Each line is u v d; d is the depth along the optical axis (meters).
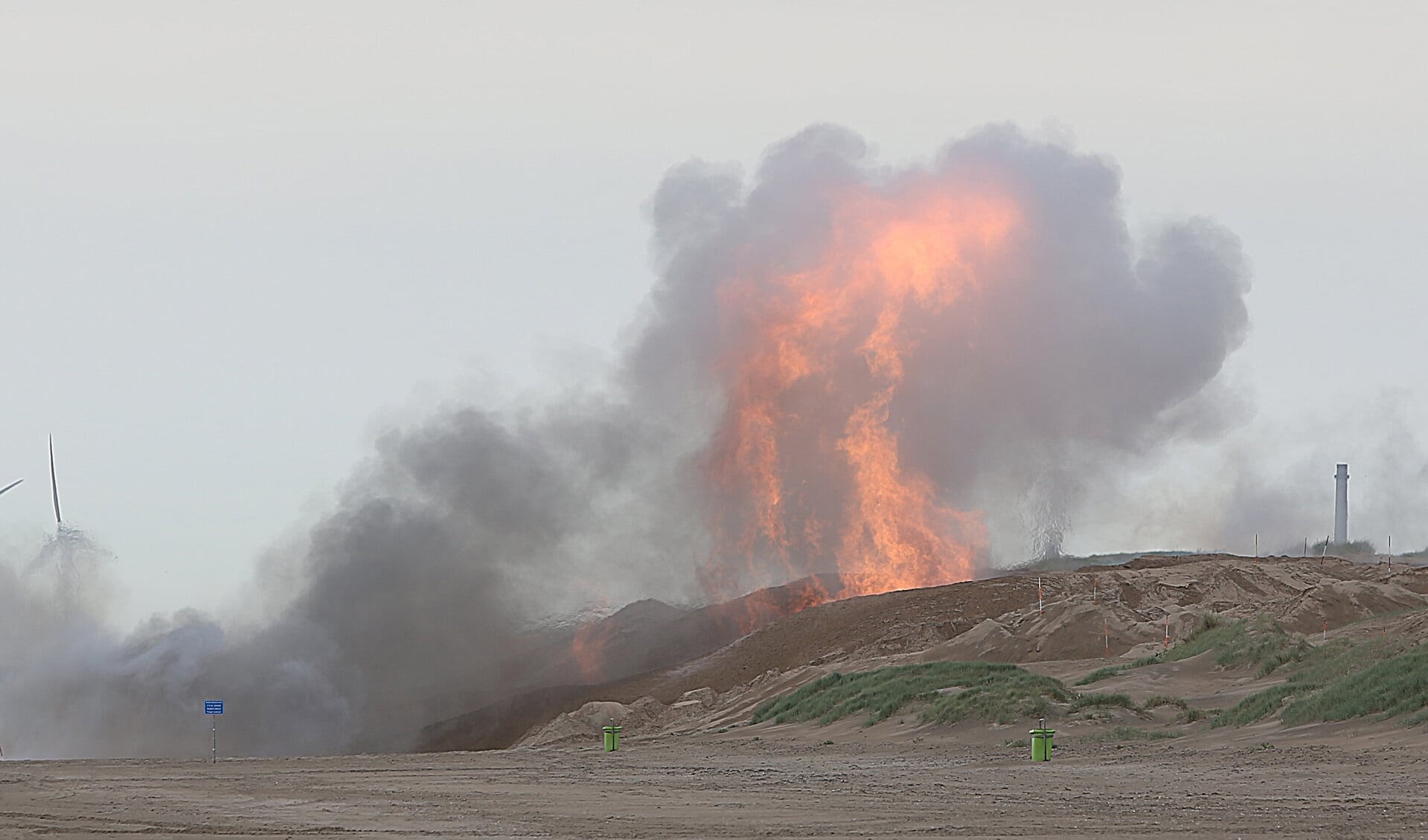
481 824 46.84
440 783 64.81
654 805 52.50
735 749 87.00
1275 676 91.31
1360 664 81.00
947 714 87.94
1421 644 78.06
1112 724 81.50
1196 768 60.69
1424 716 64.50
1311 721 70.69
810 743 87.94
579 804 53.69
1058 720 83.19
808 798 53.62
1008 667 104.00
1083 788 54.44
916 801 51.47
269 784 65.50
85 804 56.53
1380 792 49.16
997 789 55.00
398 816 50.16
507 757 86.12
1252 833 39.31
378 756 92.75
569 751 92.94
